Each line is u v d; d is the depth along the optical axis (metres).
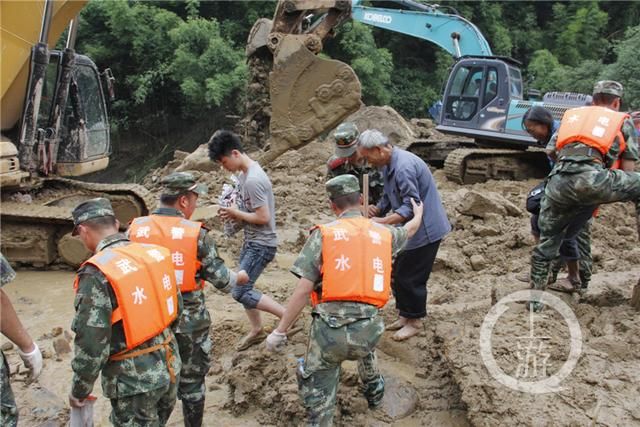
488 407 3.65
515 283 5.26
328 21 8.27
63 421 4.16
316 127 7.69
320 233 3.54
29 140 7.14
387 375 4.53
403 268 4.69
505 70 12.03
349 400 4.18
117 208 7.88
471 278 6.34
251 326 5.34
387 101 26.34
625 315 4.69
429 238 4.60
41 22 7.01
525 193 10.55
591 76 26.09
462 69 12.65
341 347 3.45
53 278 7.05
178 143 26.41
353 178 3.77
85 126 7.95
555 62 28.58
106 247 3.21
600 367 3.94
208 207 9.58
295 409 4.04
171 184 3.80
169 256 3.34
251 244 4.67
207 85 22.33
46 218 7.01
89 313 2.95
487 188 11.23
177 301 3.36
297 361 4.48
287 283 6.53
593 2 32.59
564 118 4.60
